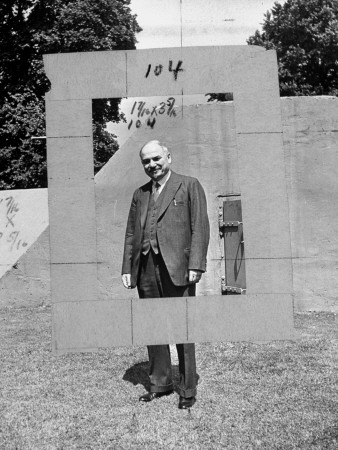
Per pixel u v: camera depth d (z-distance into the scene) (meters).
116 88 4.69
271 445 3.76
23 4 20.19
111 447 3.82
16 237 11.60
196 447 3.77
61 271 4.66
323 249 9.67
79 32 19.16
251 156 4.73
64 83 4.70
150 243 4.66
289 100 9.68
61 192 4.68
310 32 24.61
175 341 4.59
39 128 19.20
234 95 4.71
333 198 9.68
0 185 19.42
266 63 4.72
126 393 5.04
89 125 4.68
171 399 4.82
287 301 4.62
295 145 9.69
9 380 5.56
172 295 4.63
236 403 4.63
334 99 9.69
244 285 8.84
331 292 9.62
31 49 20.08
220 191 9.61
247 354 6.29
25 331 8.40
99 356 6.47
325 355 6.18
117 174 9.98
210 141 9.66
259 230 4.72
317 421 4.18
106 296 9.89
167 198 4.64
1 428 4.25
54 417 4.47
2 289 11.34
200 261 4.55
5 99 19.83
